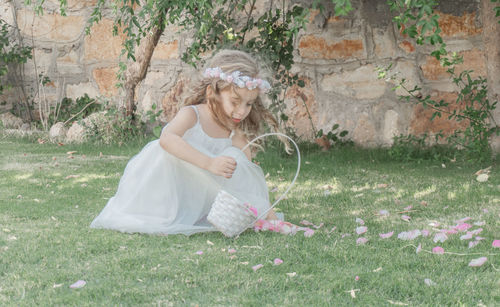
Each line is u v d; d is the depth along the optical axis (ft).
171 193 9.00
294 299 5.80
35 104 24.64
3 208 10.22
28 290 6.11
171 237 8.38
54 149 19.08
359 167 15.43
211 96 8.82
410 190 12.10
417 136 17.90
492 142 15.89
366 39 18.35
